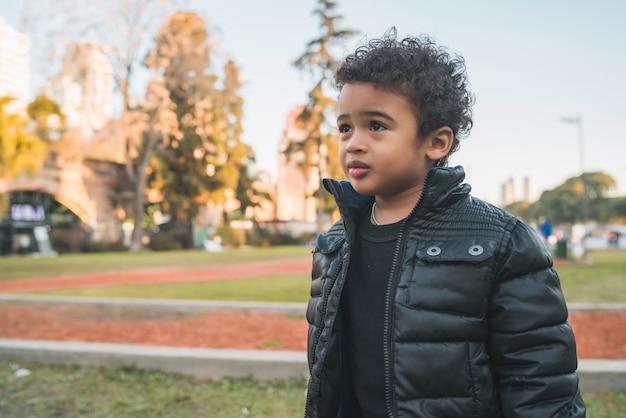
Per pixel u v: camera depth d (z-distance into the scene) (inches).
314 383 49.4
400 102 44.9
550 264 45.4
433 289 44.3
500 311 43.5
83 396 142.5
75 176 1266.0
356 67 45.9
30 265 708.0
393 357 44.3
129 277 537.0
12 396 142.0
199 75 1244.5
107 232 1326.3
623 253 1030.4
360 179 46.4
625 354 173.5
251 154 1681.8
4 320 250.1
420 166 47.4
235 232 1533.0
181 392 145.3
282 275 540.1
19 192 1270.9
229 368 157.5
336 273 52.0
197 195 1385.3
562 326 43.4
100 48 1115.9
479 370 43.1
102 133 1216.2
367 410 48.1
